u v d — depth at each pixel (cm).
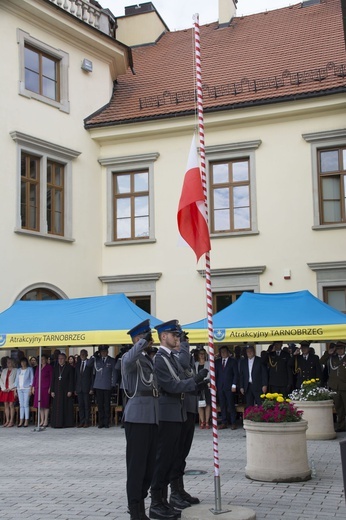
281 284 1952
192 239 802
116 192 2183
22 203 1888
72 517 735
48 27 1998
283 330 1425
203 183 805
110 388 1569
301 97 1936
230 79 2177
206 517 691
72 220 2038
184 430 793
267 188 1997
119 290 2120
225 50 2392
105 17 2264
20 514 753
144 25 2694
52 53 2020
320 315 1454
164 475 736
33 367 1694
